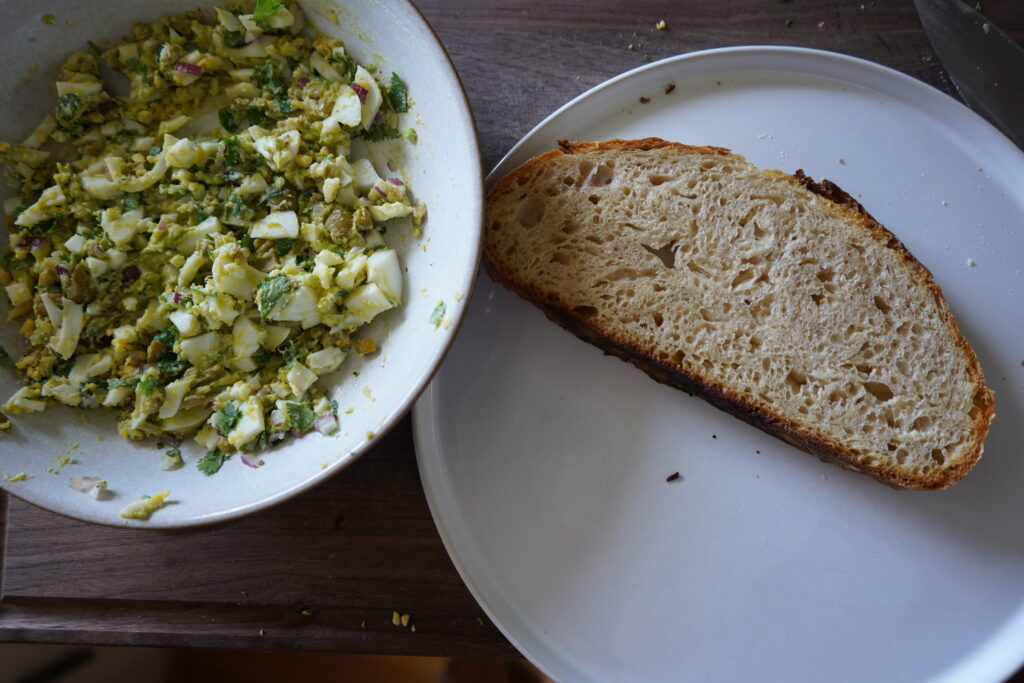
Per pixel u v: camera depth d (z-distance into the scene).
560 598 0.31
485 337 0.33
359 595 0.32
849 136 0.33
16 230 0.31
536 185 0.32
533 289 0.32
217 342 0.30
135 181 0.31
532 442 0.32
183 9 0.31
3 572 0.32
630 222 0.32
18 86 0.31
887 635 0.31
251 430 0.29
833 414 0.30
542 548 0.32
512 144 0.34
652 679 0.31
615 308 0.31
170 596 0.32
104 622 0.32
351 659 0.42
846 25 0.34
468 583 0.31
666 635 0.31
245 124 0.32
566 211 0.32
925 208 0.32
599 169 0.32
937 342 0.31
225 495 0.28
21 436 0.29
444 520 0.31
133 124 0.32
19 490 0.28
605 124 0.33
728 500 0.32
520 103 0.34
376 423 0.28
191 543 0.33
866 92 0.33
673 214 0.31
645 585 0.31
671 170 0.32
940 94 0.32
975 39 0.33
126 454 0.30
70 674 0.40
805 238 0.31
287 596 0.32
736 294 0.31
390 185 0.30
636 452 0.32
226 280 0.29
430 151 0.30
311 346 0.30
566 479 0.32
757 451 0.32
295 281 0.29
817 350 0.31
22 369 0.30
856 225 0.31
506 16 0.34
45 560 0.33
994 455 0.31
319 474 0.27
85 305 0.30
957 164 0.32
